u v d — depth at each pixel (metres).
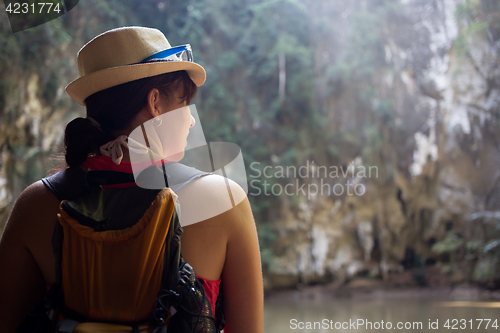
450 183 16.11
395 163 16.38
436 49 16.72
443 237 16.17
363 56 16.64
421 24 16.98
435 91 16.59
